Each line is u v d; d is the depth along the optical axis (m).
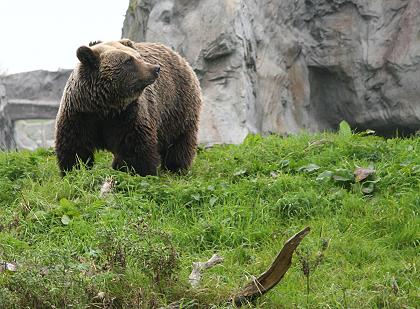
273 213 17.39
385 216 16.89
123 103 19.50
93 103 19.47
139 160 20.14
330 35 37.84
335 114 38.34
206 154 23.88
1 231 16.50
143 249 13.52
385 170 19.16
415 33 36.19
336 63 37.53
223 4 36.56
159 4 38.59
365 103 37.16
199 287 13.39
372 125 37.34
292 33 38.47
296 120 37.94
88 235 15.99
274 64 37.88
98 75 19.34
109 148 20.53
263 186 18.47
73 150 20.03
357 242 15.96
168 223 16.94
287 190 18.45
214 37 36.25
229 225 16.72
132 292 13.05
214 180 19.19
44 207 17.56
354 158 20.42
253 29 37.53
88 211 17.19
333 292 13.66
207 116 35.16
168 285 13.30
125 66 19.33
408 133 36.84
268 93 37.31
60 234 16.25
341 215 17.25
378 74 36.69
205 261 15.14
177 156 22.27
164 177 20.58
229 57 36.12
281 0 38.44
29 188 19.38
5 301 12.38
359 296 13.43
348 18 37.59
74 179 19.05
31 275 12.84
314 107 38.75
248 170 20.28
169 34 37.69
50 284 12.86
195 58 36.66
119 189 18.58
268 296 13.45
